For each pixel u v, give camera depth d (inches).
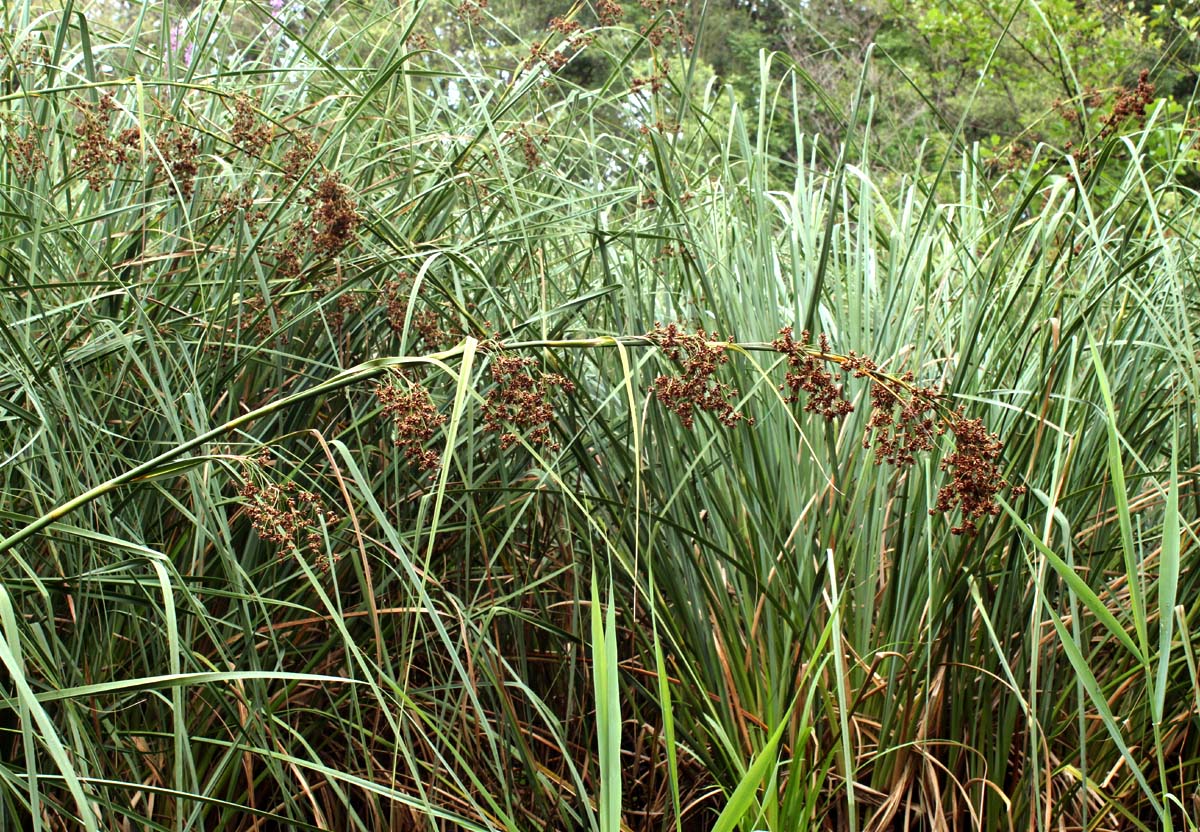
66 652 68.2
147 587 71.5
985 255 110.7
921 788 76.7
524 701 81.8
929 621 79.7
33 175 85.7
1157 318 81.3
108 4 139.4
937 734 79.3
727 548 84.4
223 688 68.2
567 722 79.0
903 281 101.2
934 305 100.8
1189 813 80.7
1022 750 79.1
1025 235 103.7
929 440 72.7
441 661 84.8
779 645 79.9
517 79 104.1
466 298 90.9
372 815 80.7
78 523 70.6
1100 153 92.0
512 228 96.8
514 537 92.4
